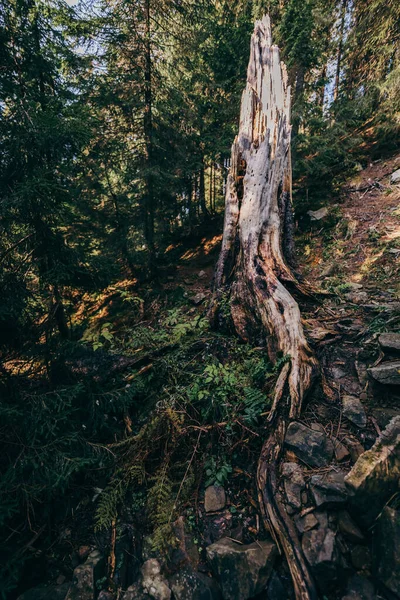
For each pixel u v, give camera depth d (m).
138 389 4.37
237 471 3.37
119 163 9.42
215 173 14.80
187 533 3.02
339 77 14.26
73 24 7.89
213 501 3.16
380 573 2.29
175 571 2.82
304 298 5.01
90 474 3.90
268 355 4.16
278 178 5.34
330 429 3.29
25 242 4.72
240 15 10.07
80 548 3.31
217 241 11.99
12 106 4.18
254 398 3.67
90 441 4.05
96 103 8.62
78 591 2.89
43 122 3.97
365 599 2.28
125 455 3.80
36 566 3.23
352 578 2.40
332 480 2.79
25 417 3.51
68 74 8.36
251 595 2.50
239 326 4.80
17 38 5.23
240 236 5.17
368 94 10.49
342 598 2.33
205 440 3.73
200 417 3.95
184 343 5.01
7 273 4.21
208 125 10.34
